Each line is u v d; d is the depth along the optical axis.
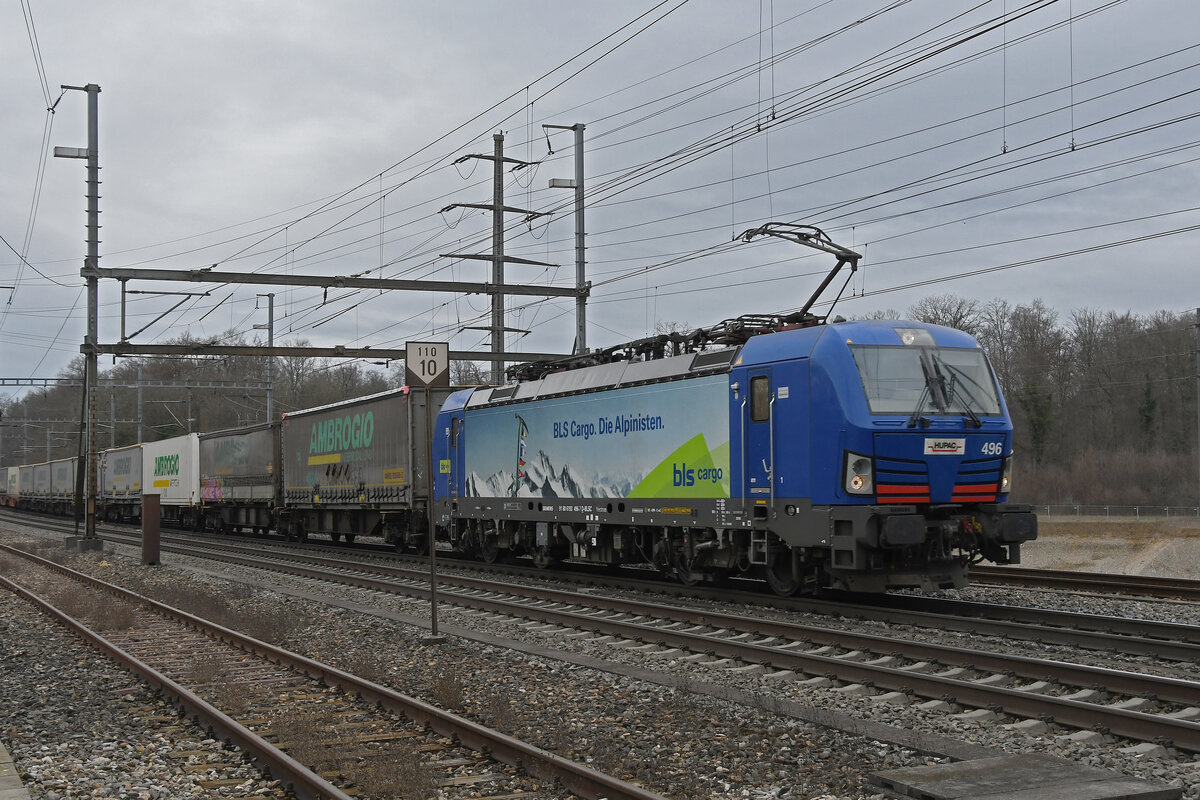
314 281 26.22
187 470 45.28
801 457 14.20
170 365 68.38
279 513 36.47
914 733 7.86
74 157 26.81
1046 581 18.39
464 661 11.63
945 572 14.20
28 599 18.45
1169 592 16.66
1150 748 7.41
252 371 71.25
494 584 18.31
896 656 10.93
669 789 6.84
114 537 39.28
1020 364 59.94
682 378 16.55
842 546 13.60
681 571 17.50
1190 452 55.31
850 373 13.73
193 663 11.76
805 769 7.21
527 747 7.29
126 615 15.40
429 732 8.39
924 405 13.88
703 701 9.31
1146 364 57.47
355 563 23.69
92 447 29.48
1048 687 9.37
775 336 15.05
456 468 23.72
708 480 15.91
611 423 18.27
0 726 8.94
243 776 7.42
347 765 7.44
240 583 20.86
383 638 13.40
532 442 20.70
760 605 15.41
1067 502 53.78
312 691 10.15
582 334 26.89
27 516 67.81
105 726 8.94
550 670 10.98
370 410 29.23
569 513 19.41
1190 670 10.27
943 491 13.90
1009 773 6.62
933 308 60.62
